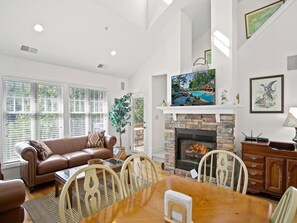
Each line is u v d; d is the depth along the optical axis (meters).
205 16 4.55
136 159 1.81
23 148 3.18
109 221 1.10
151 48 5.19
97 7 3.48
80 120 5.09
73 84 4.88
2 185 1.67
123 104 5.30
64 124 4.68
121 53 4.95
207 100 3.59
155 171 1.90
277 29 3.26
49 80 4.40
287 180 2.73
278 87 3.26
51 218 2.44
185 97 3.89
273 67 3.31
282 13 3.20
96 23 3.80
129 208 1.25
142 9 4.20
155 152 5.59
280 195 2.78
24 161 3.31
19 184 1.75
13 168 3.79
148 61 5.61
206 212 1.20
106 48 4.57
